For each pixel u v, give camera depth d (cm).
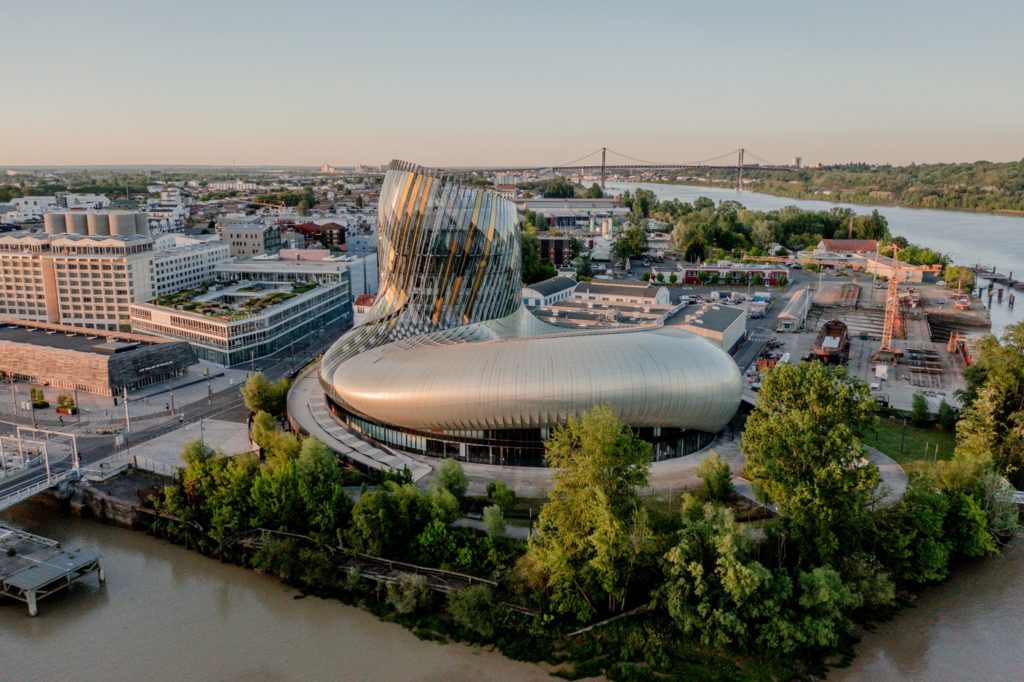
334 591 9488
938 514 9519
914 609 9081
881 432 14375
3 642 8575
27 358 17825
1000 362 12575
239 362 19900
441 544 9388
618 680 7862
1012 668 8062
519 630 8556
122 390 17050
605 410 8831
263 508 10138
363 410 12825
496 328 15938
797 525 8825
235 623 8888
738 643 8300
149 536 10969
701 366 11856
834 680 7856
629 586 8950
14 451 13412
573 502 8681
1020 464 11556
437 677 7912
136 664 8175
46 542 10250
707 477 10725
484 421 11806
